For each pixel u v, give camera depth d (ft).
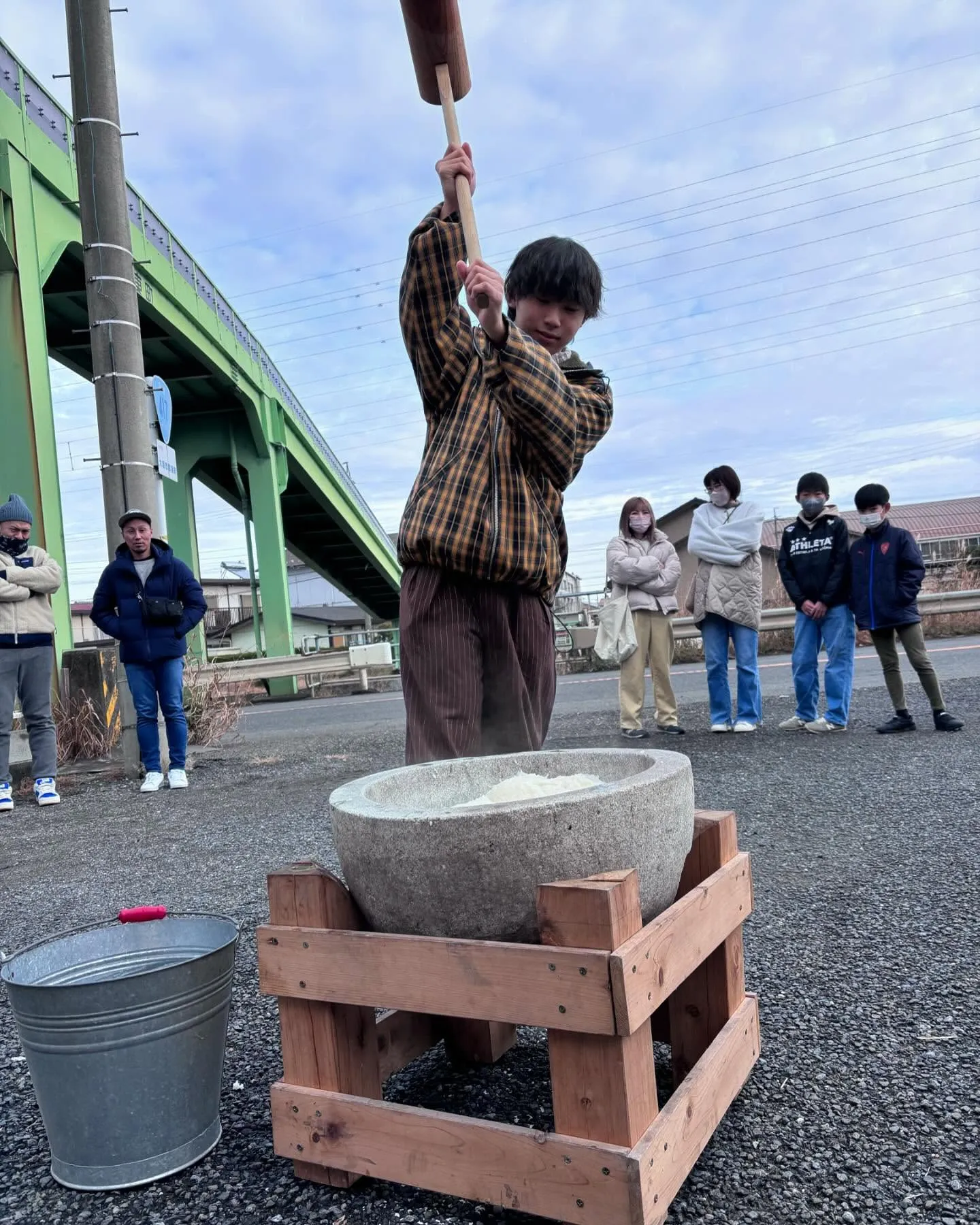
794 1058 6.21
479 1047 6.48
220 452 65.26
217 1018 5.73
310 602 238.68
